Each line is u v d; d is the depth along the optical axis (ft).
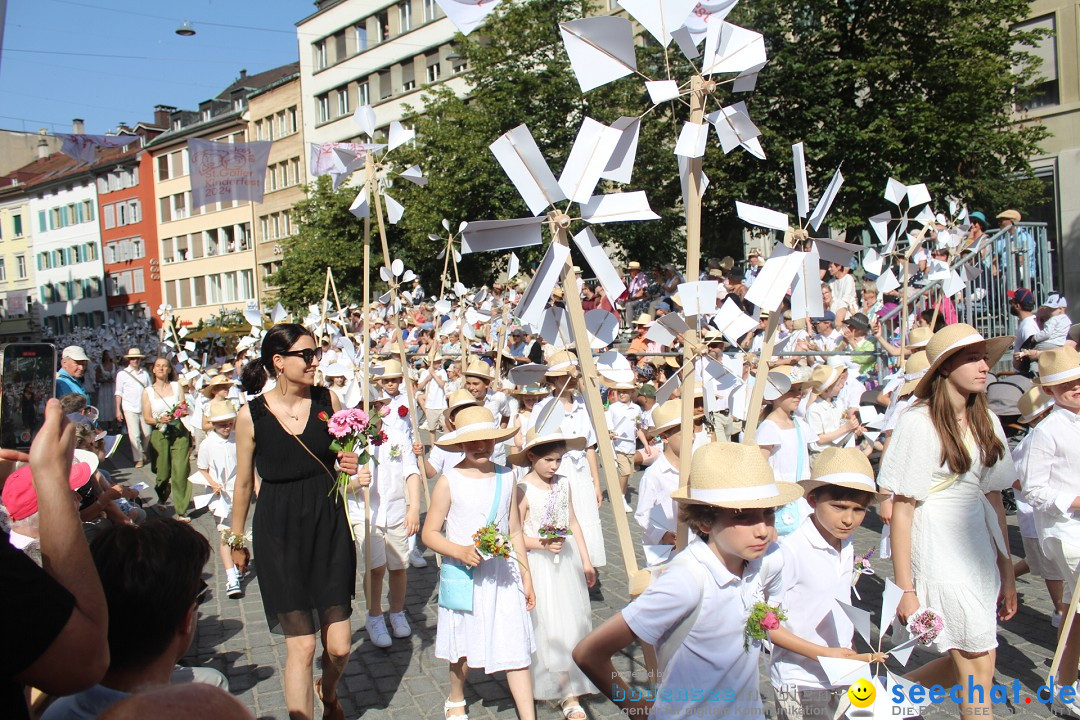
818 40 62.80
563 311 9.36
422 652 18.24
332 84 156.76
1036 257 42.83
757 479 8.66
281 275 111.34
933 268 28.60
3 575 5.36
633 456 30.04
